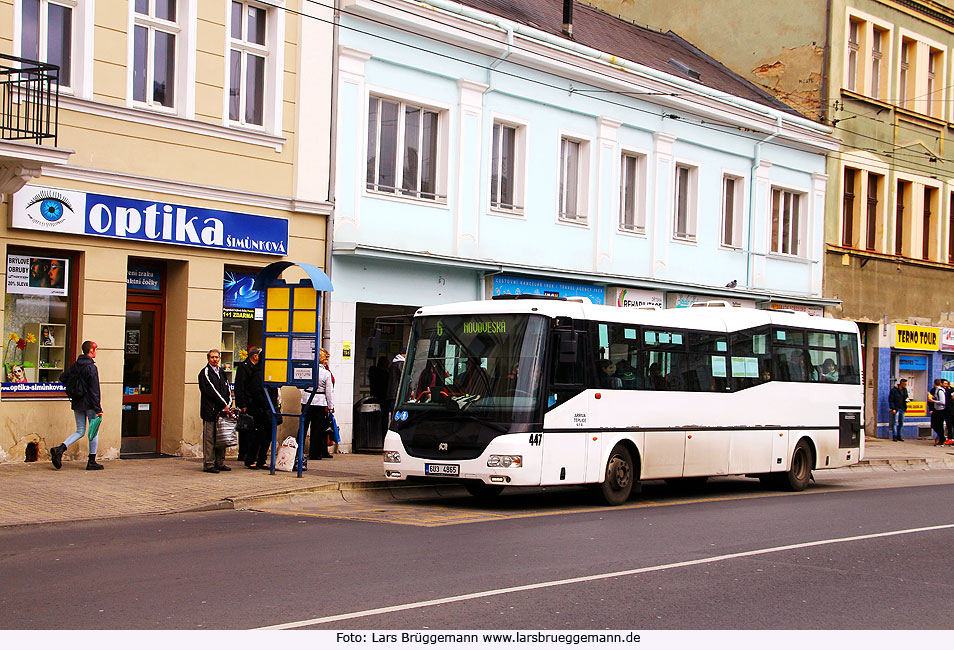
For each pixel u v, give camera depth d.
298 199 19.75
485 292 23.61
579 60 25.12
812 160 32.84
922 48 36.78
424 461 15.09
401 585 9.15
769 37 34.53
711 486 20.56
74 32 16.91
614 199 26.52
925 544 12.49
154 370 18.61
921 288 37.06
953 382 38.09
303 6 19.94
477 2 24.98
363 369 21.88
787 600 9.05
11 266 16.30
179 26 18.30
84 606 8.13
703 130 28.98
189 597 8.50
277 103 19.53
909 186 36.72
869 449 30.22
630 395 16.36
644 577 9.80
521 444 14.62
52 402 16.62
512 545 11.54
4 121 15.06
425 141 22.61
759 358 19.16
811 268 32.78
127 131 17.39
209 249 18.56
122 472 16.09
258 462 17.42
